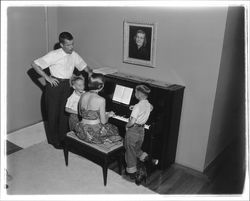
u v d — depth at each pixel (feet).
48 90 14.84
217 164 14.47
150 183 12.80
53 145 15.60
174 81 13.58
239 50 14.03
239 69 14.75
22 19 15.47
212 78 12.48
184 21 12.59
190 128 13.61
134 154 12.44
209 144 13.61
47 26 16.80
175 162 14.51
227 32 12.04
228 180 13.17
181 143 14.06
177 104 13.12
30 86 16.92
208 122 13.03
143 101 11.93
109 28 15.21
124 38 14.52
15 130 16.89
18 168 13.44
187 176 13.42
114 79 14.44
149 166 13.11
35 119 17.79
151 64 14.01
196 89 13.00
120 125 13.52
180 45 12.96
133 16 14.08
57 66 14.58
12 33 15.20
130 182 12.79
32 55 16.52
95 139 12.37
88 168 13.70
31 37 16.17
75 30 16.66
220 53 12.03
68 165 13.85
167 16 12.97
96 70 15.11
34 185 12.30
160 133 13.05
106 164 12.20
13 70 15.80
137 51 14.33
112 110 14.26
